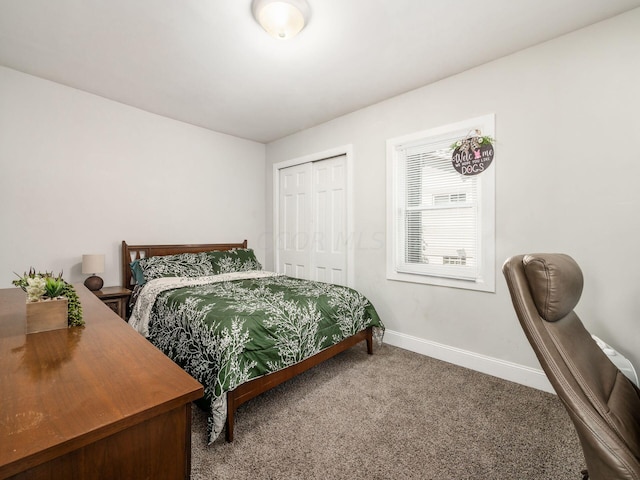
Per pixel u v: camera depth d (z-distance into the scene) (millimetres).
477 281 2404
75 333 1167
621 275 1833
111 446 641
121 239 3115
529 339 902
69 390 743
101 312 1475
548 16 1837
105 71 2490
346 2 1717
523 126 2182
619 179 1836
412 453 1488
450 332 2584
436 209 2689
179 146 3543
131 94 2893
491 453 1487
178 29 1964
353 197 3293
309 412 1830
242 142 4180
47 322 1189
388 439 1588
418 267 2811
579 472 1367
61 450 559
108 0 1716
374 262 3119
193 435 1613
